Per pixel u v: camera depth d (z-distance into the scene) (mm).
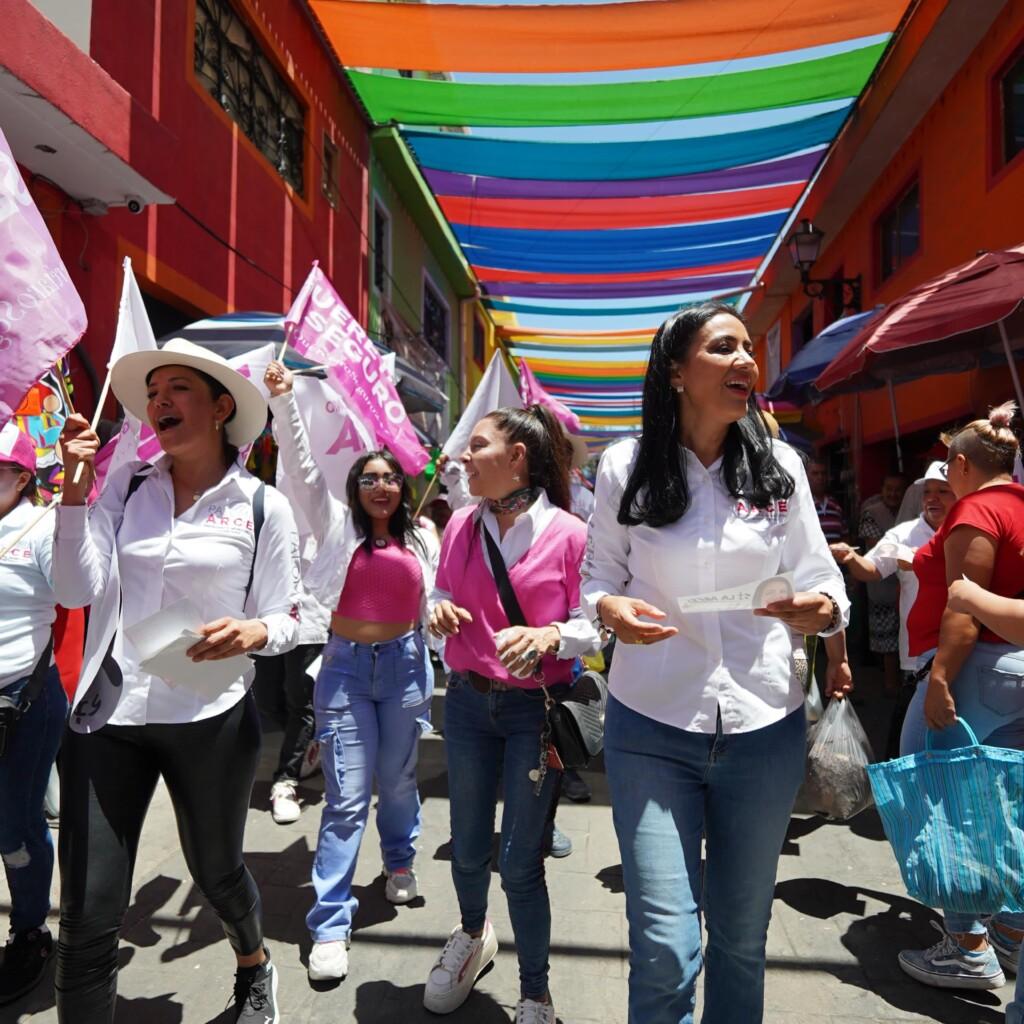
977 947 2582
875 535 7281
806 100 7742
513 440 2459
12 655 2523
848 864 3541
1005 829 2053
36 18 3484
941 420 7586
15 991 2510
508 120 7551
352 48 7020
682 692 1828
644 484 1898
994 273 4176
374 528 3201
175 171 5805
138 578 2096
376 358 4379
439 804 4277
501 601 2387
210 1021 2406
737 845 1842
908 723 2754
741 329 1820
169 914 3031
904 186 8547
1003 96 6637
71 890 1908
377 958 2785
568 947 2844
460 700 2475
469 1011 2480
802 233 8969
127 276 2902
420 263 13586
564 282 11945
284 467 3131
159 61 5605
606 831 3914
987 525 2369
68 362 4574
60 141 3979
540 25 6152
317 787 4484
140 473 2225
